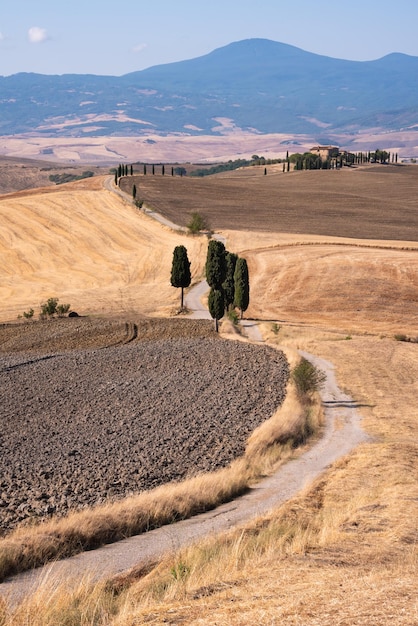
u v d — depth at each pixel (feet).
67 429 115.96
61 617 37.29
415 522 58.18
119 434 111.14
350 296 301.22
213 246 242.58
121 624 34.53
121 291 322.55
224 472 84.02
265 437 104.47
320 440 108.47
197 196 597.93
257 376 161.48
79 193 540.11
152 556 54.60
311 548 50.70
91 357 193.57
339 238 411.34
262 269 340.80
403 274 321.93
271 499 74.79
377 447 99.04
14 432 114.21
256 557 47.85
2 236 418.72
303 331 242.78
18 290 326.44
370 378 165.37
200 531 62.49
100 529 59.82
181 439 106.52
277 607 32.35
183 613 33.99
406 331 254.88
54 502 73.92
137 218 473.67
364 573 40.34
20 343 231.91
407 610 29.91
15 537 55.98
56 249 398.21
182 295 282.77
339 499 72.69
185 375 165.68
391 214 545.44
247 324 259.60
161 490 73.97
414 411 132.16
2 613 38.65
